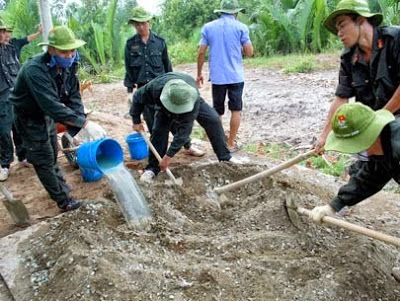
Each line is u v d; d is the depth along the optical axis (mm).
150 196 4402
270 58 14797
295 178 4887
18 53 6051
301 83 10945
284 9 16062
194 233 4090
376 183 3072
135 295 3303
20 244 4004
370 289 3336
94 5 18062
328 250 3734
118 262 3566
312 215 3346
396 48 3322
